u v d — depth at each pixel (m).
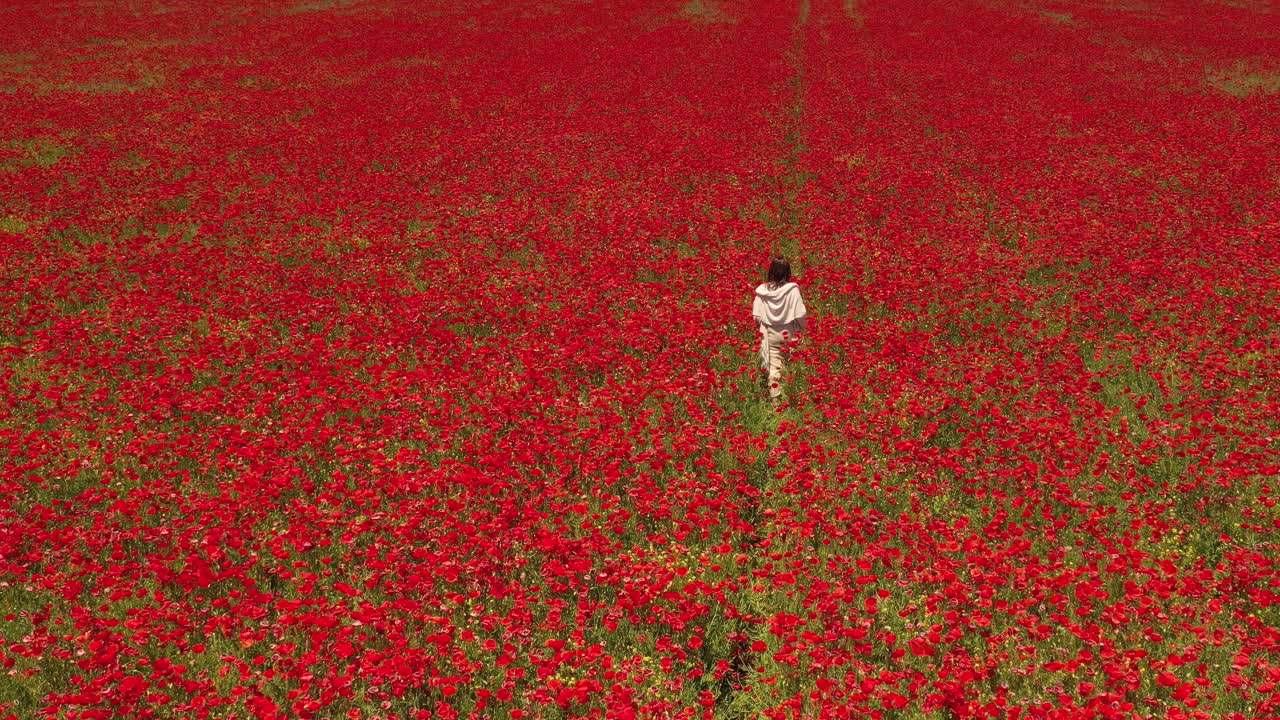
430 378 9.80
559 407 9.30
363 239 15.95
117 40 41.34
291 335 11.49
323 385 9.70
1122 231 15.24
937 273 13.30
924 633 5.94
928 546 6.88
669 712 5.42
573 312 11.86
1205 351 10.35
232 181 19.59
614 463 7.75
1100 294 12.13
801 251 14.91
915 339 10.87
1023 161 20.67
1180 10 52.56
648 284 12.98
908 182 18.66
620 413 9.29
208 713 5.35
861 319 11.90
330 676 5.38
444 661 5.80
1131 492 7.77
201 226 16.39
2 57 36.16
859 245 14.83
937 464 8.09
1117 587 6.54
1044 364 10.35
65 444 8.76
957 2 57.31
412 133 24.30
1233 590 6.39
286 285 13.50
